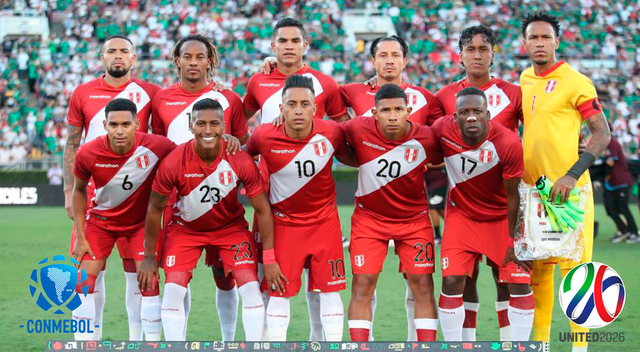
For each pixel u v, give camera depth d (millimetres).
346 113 5750
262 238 4844
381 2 26109
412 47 23906
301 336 5715
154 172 4906
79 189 4941
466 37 5246
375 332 5809
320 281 4855
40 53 22734
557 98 4918
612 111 21188
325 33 24469
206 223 4859
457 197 4879
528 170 5059
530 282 4812
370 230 4914
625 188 10734
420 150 4746
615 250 9961
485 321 6203
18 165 18016
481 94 4535
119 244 5207
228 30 23719
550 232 4695
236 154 4727
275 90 5516
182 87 5414
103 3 24438
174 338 4730
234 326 5332
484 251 4824
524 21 5129
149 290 4875
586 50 23719
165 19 23969
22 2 24547
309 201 4832
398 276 8328
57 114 20156
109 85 5570
